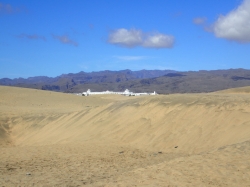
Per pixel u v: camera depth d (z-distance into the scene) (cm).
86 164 1619
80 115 3152
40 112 3950
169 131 2091
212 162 1161
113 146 2119
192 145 1830
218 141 1730
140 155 1817
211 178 1021
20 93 5894
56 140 2681
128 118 2562
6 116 3744
